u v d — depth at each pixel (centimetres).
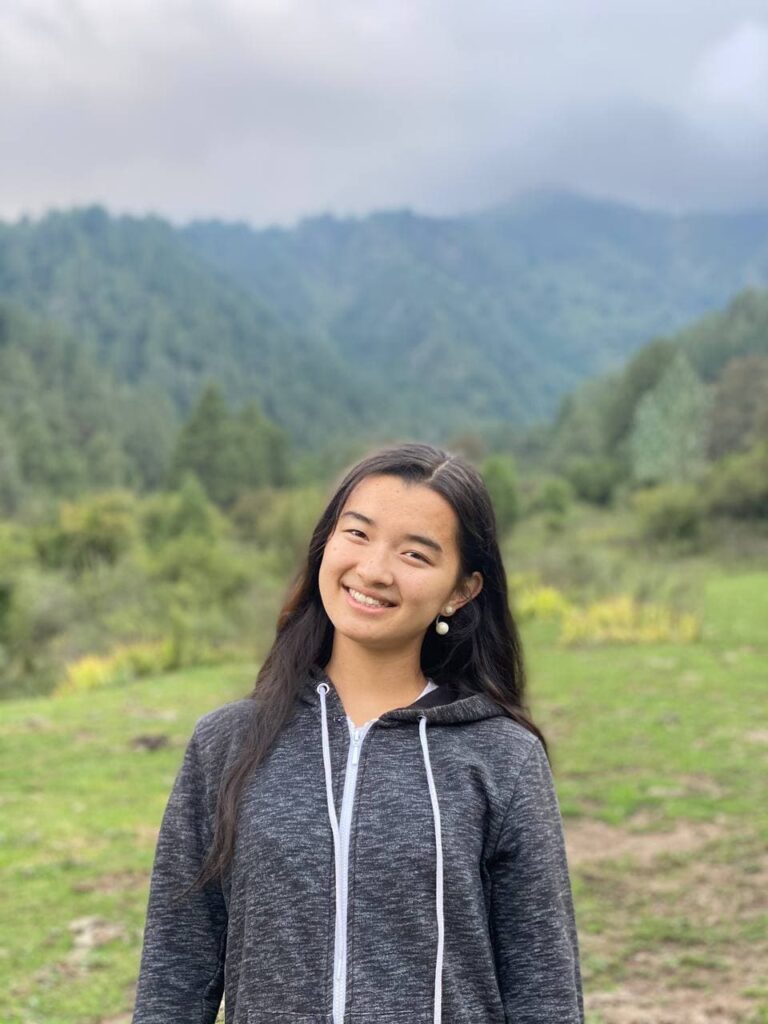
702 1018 454
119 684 1462
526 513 5559
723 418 7000
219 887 173
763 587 2403
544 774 176
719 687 1217
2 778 878
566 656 1498
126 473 11000
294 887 160
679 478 6016
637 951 528
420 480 181
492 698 188
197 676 1467
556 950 165
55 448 10306
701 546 3653
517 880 167
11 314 13350
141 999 169
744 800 776
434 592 179
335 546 181
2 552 2558
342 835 164
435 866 161
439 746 172
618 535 4116
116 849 689
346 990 155
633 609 1748
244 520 4872
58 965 512
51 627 2075
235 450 8450
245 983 159
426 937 158
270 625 1803
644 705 1124
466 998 158
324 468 9188
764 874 624
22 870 646
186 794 177
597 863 656
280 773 170
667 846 685
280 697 178
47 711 1190
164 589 2398
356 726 181
